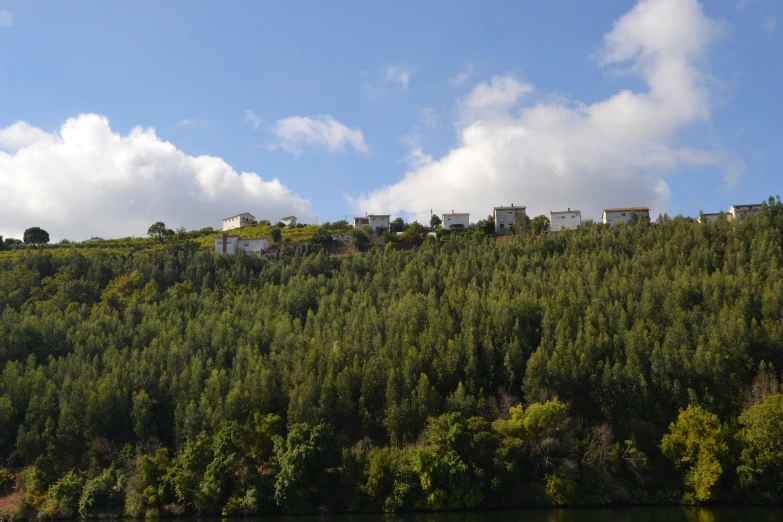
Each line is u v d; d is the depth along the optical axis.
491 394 101.62
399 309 121.38
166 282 164.12
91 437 99.56
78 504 89.75
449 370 102.44
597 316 110.31
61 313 138.38
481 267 146.12
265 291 146.88
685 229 146.25
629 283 122.75
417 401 96.19
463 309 118.44
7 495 94.50
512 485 87.94
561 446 89.12
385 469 88.56
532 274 132.38
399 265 154.62
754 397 91.19
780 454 81.12
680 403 94.19
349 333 114.69
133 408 102.44
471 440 89.00
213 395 102.50
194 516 87.81
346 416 99.94
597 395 96.38
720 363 95.69
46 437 98.44
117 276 164.50
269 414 98.06
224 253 181.25
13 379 107.19
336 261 168.50
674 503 84.88
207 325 124.31
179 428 98.44
